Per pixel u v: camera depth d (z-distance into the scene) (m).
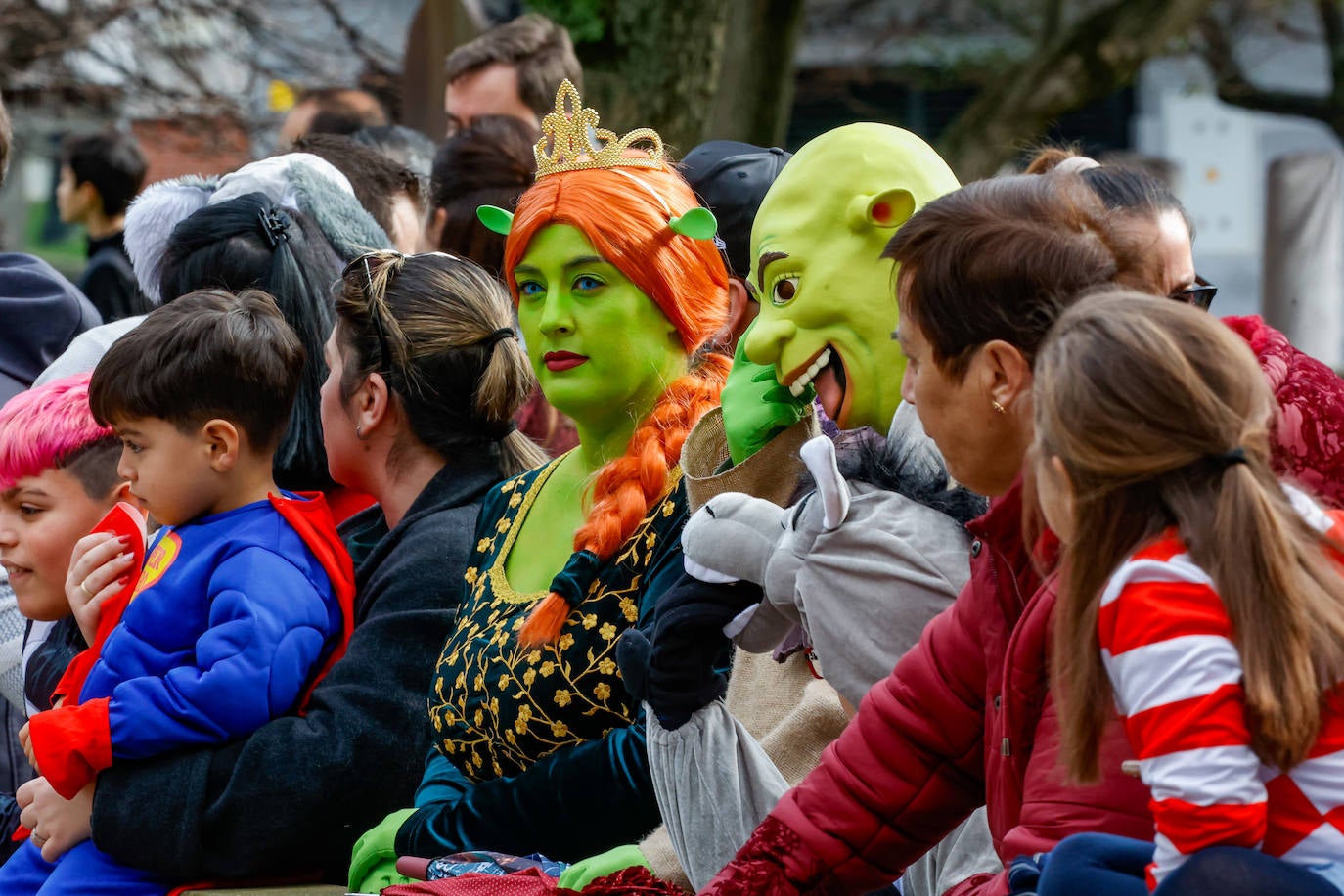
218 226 9.73
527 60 15.34
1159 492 4.77
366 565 8.70
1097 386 4.75
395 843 7.50
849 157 6.62
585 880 6.62
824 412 6.97
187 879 8.11
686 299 7.48
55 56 28.55
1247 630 4.59
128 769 8.09
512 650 7.38
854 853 5.86
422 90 20.19
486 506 8.27
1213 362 4.76
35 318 11.96
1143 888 4.71
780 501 6.77
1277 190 31.95
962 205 5.51
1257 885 4.44
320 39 32.91
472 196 12.38
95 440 9.52
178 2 28.69
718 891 5.85
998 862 6.46
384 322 8.64
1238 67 35.69
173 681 8.06
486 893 6.33
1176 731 4.56
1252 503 4.64
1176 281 6.24
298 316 9.60
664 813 6.46
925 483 6.25
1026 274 5.32
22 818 8.45
